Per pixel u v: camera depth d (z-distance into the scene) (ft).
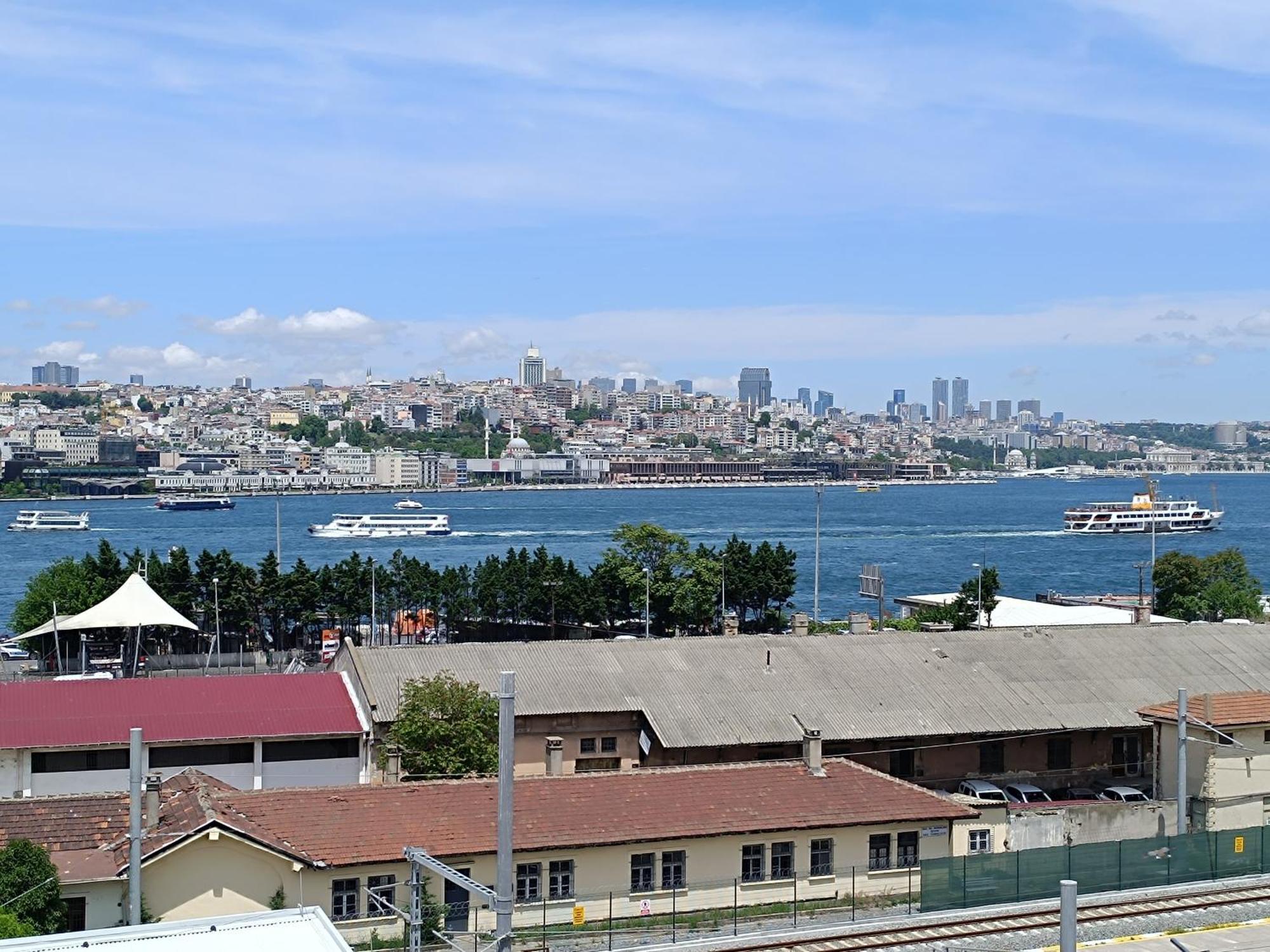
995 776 287.07
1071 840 233.76
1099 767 294.87
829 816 210.59
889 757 282.15
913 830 214.90
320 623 532.32
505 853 119.96
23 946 124.06
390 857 187.01
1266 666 322.14
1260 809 245.45
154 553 558.15
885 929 180.14
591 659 293.64
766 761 249.75
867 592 535.19
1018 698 294.46
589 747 275.80
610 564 537.24
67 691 271.90
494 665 287.69
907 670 301.63
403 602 544.62
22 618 495.41
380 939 184.75
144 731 257.96
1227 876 214.48
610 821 202.39
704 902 202.69
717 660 298.15
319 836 189.67
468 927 190.60
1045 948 173.37
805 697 285.43
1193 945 173.78
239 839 181.27
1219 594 556.92
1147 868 209.26
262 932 129.08
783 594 542.98
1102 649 321.11
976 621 467.52
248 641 524.11
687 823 204.03
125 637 471.62
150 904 177.78
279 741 264.52
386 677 278.67
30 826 190.80
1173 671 313.53
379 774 258.57
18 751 252.01
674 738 266.36
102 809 196.75
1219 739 242.58
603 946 183.62
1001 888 201.05
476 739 252.62
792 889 207.10
